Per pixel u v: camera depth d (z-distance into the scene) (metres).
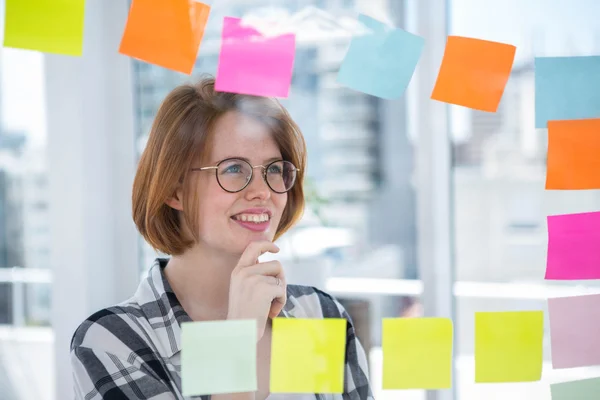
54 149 2.08
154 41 0.82
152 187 1.05
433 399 2.09
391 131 2.11
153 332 1.04
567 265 0.94
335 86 2.14
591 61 0.90
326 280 2.21
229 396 0.98
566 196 1.96
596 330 0.91
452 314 2.09
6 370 2.31
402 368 0.86
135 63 2.19
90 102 2.10
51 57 2.05
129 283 2.20
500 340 0.89
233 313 1.00
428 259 2.09
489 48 0.90
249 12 2.11
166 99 1.06
